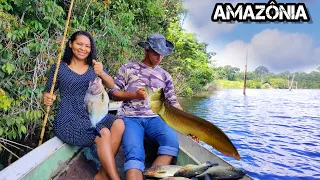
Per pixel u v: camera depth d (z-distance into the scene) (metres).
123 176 2.55
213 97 23.56
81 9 5.68
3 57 3.54
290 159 7.07
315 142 8.77
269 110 16.56
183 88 19.27
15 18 3.71
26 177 1.77
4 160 3.87
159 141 2.63
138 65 2.76
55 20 4.33
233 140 8.92
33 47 3.93
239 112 15.11
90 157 2.71
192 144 2.73
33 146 4.24
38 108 3.79
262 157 7.21
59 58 2.47
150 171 2.30
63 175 2.27
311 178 5.88
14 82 3.72
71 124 2.38
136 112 2.64
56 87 2.56
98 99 2.36
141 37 9.35
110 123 2.56
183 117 1.66
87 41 2.51
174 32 16.98
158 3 10.45
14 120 3.35
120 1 6.83
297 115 14.57
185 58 18.25
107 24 5.87
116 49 6.54
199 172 2.08
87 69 2.57
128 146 2.34
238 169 2.05
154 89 2.72
